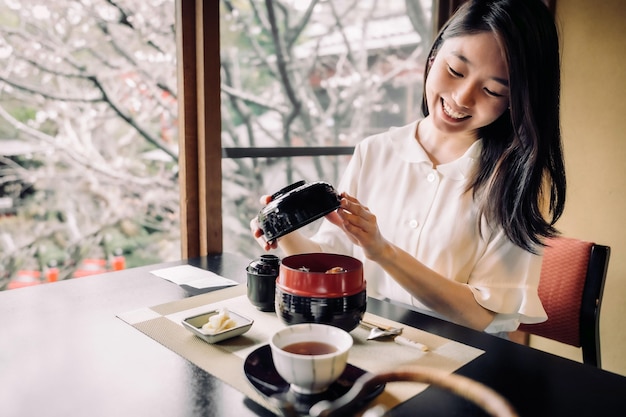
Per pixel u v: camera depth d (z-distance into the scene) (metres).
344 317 0.86
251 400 0.68
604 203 2.25
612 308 2.27
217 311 0.98
